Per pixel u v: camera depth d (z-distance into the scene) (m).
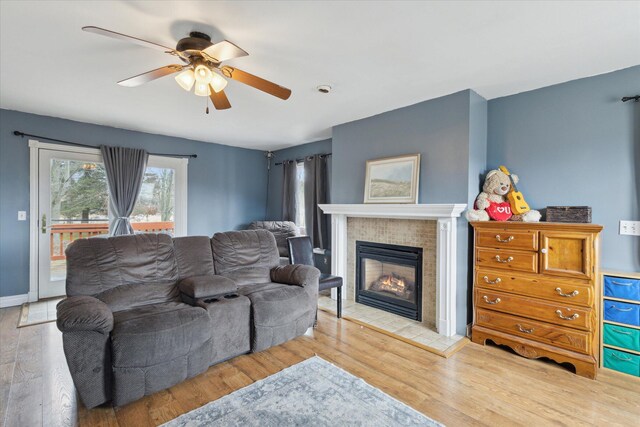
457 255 3.02
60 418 1.83
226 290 2.65
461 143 2.96
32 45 2.15
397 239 3.58
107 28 1.94
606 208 2.57
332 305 3.94
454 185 3.01
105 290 2.43
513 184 2.96
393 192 3.44
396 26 1.92
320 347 2.78
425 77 2.67
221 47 1.76
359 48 2.20
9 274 3.73
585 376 2.30
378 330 3.14
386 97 3.15
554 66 2.46
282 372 2.34
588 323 2.30
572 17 1.82
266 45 2.16
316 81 2.76
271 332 2.69
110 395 1.93
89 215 4.24
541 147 2.88
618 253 2.52
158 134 4.79
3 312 3.50
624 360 2.28
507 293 2.68
